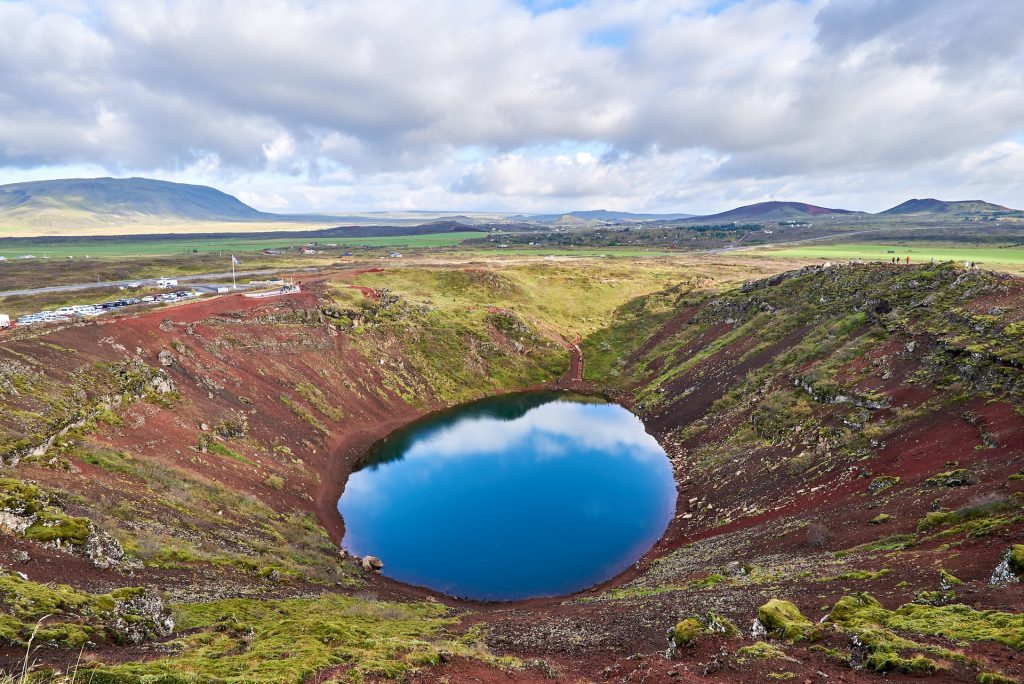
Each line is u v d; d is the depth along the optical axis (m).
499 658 20.08
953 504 27.44
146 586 22.70
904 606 18.69
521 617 29.47
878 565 24.27
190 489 38.28
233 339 69.50
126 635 17.75
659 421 73.38
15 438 31.61
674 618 23.33
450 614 31.88
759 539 35.56
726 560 34.12
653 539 45.19
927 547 24.48
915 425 40.22
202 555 28.73
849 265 85.19
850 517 32.25
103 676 13.84
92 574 21.70
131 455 38.72
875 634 16.56
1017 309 46.84
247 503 41.56
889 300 64.69
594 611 28.64
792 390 58.12
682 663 17.75
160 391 50.50
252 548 33.59
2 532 21.31
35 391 39.00
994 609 17.50
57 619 16.69
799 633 18.27
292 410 63.41
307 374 71.94
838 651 16.75
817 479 41.09
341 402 71.56
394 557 42.72
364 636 21.08
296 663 16.36
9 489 23.34
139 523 29.38
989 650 15.23
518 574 40.53
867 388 49.12
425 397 83.44
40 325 55.69
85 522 23.80
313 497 50.69
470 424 77.00
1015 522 22.75
